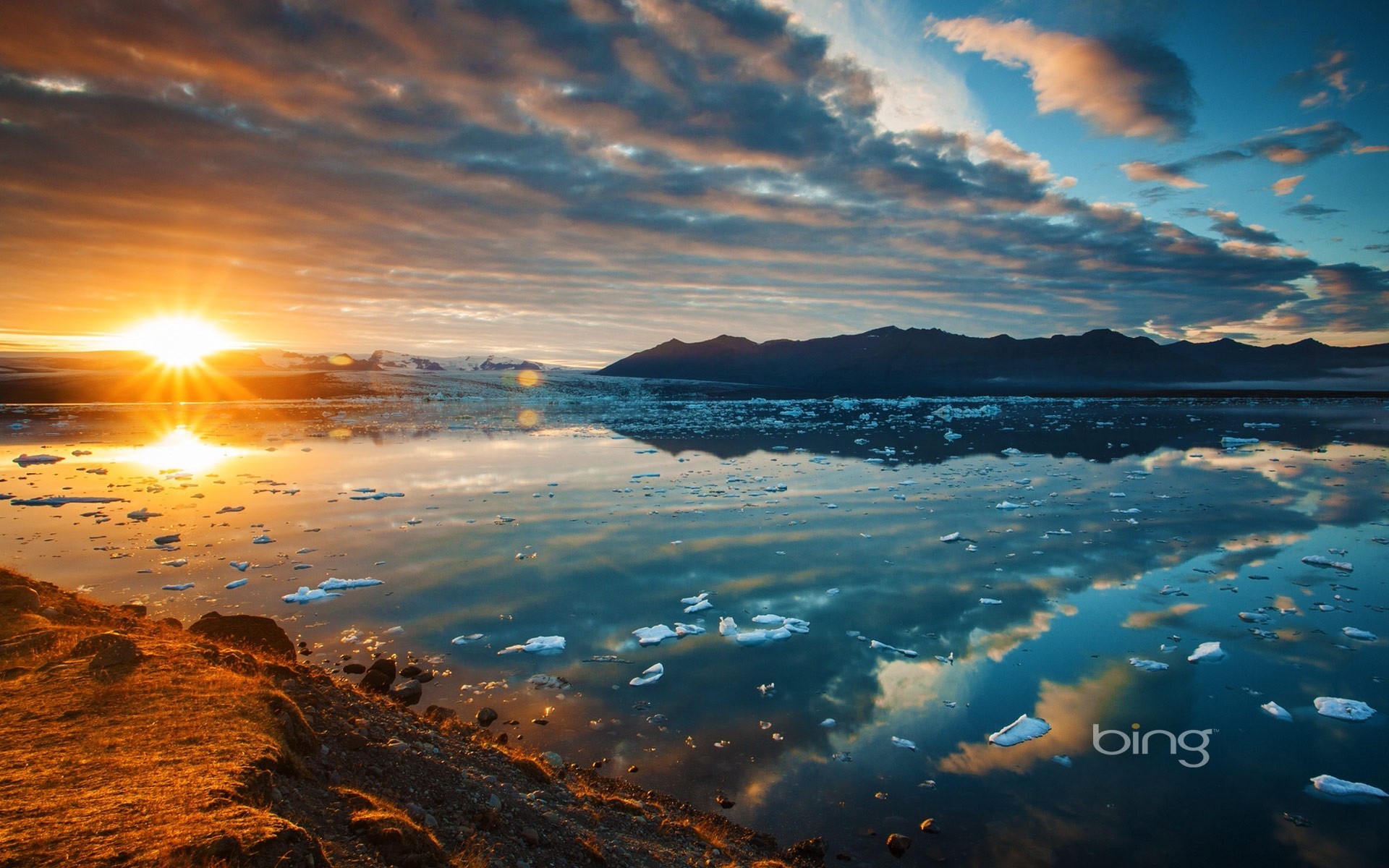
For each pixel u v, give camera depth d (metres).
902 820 10.56
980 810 10.84
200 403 105.81
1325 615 19.11
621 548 25.55
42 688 7.09
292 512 30.72
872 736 13.00
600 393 149.25
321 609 18.89
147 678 7.36
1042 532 28.17
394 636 17.19
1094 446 57.38
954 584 21.80
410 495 34.84
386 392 133.00
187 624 17.41
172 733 6.08
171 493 34.91
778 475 42.19
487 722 12.97
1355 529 28.11
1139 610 19.55
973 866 9.55
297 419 80.69
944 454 52.09
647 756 12.11
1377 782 11.71
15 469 42.31
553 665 15.77
